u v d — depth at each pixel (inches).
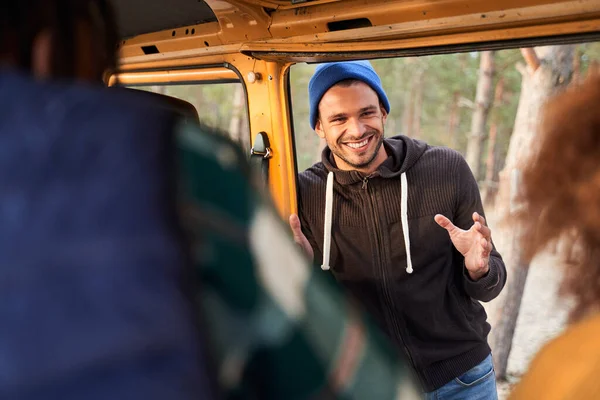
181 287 17.4
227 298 20.0
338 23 81.9
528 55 207.9
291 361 20.9
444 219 78.7
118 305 16.6
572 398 29.3
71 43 23.4
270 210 22.6
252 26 91.1
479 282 83.4
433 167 87.8
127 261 16.9
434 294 87.7
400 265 87.8
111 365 16.1
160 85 117.3
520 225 33.2
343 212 90.3
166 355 16.5
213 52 103.5
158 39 109.3
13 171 17.7
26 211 17.3
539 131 32.8
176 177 18.8
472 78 620.1
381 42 79.3
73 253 16.8
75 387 15.9
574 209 30.8
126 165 18.0
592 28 61.8
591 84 31.7
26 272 16.6
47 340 16.1
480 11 66.9
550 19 63.5
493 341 230.7
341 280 92.0
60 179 17.6
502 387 227.8
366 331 23.5
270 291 20.9
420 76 708.7
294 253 23.1
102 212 17.4
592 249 30.8
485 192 454.9
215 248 19.8
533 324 286.2
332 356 21.9
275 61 97.5
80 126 18.4
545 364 31.6
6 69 20.0
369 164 86.7
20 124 18.3
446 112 751.1
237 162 22.0
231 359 19.9
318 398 21.1
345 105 84.9
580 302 31.5
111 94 20.0
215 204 20.4
